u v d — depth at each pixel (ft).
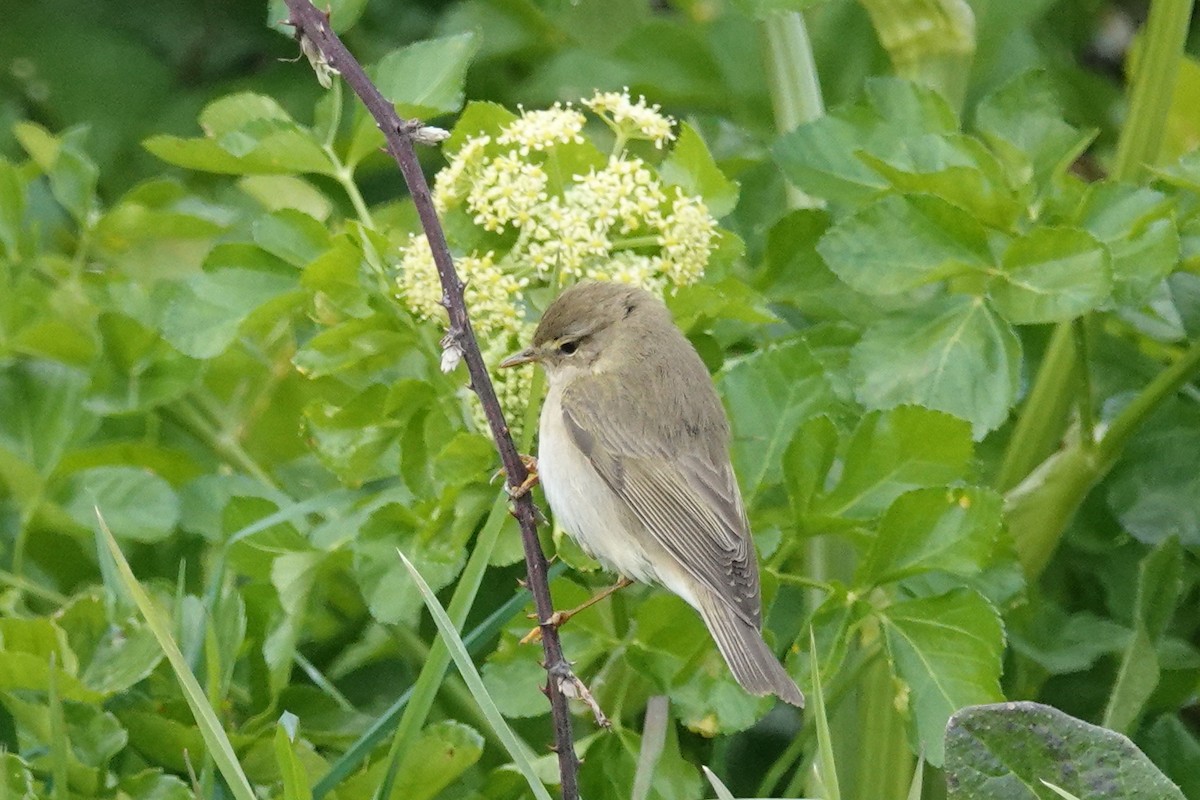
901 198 32.91
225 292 32.99
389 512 31.91
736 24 47.24
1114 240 33.27
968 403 31.96
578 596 31.91
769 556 32.53
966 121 47.11
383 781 26.27
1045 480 35.55
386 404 31.81
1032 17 46.03
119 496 36.94
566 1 47.19
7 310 39.06
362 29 49.75
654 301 32.35
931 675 30.42
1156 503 35.58
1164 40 36.81
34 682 30.25
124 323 37.45
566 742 25.09
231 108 35.27
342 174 33.55
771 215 42.57
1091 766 26.14
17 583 35.96
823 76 48.24
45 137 41.65
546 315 31.76
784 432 32.81
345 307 31.76
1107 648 36.04
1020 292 32.35
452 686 35.55
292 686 33.78
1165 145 42.27
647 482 30.94
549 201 32.32
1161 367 37.99
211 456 41.45
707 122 43.29
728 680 31.30
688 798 31.12
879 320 34.42
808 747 34.47
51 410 38.60
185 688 24.57
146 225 40.70
